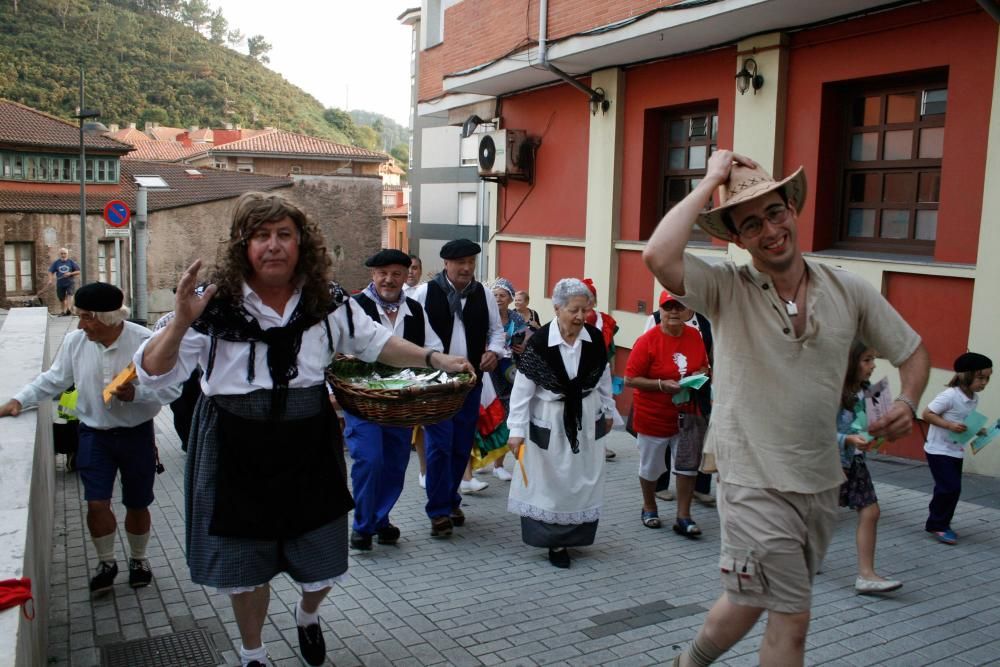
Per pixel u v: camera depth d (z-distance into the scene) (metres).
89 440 5.16
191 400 7.64
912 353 3.24
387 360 4.00
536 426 5.81
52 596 5.25
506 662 4.41
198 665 4.37
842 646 4.57
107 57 101.12
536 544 5.86
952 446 6.18
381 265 6.27
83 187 25.23
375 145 130.50
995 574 5.62
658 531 6.66
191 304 3.38
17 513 3.39
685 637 4.72
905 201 8.79
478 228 22.94
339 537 3.92
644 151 11.90
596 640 4.67
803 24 9.27
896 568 5.72
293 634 4.71
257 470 3.66
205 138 79.94
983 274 7.75
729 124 10.47
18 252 33.16
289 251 3.55
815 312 3.15
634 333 12.09
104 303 4.95
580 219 13.23
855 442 4.56
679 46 10.63
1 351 6.30
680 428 6.43
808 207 9.48
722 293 3.26
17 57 90.94
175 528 6.59
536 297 14.20
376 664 4.38
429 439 6.42
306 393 3.76
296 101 123.81
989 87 7.69
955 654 4.49
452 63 15.12
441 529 6.49
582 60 11.74
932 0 8.10
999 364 7.68
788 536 3.18
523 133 14.22
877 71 8.68
